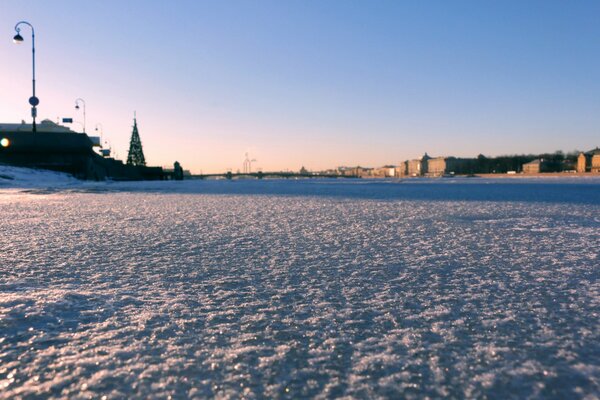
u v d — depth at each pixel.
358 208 12.82
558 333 2.56
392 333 2.56
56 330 2.61
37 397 1.81
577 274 4.11
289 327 2.67
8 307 3.06
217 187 37.72
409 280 3.88
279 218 9.75
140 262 4.72
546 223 8.60
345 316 2.88
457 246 5.81
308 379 1.98
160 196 20.78
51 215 10.43
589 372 2.06
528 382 1.96
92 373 2.04
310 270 4.31
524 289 3.56
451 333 2.56
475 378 2.00
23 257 5.01
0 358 2.21
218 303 3.19
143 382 1.95
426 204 14.46
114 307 3.08
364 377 2.00
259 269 4.36
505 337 2.50
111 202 15.83
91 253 5.27
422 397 1.82
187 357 2.22
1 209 12.29
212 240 6.38
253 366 2.11
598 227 7.91
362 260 4.83
